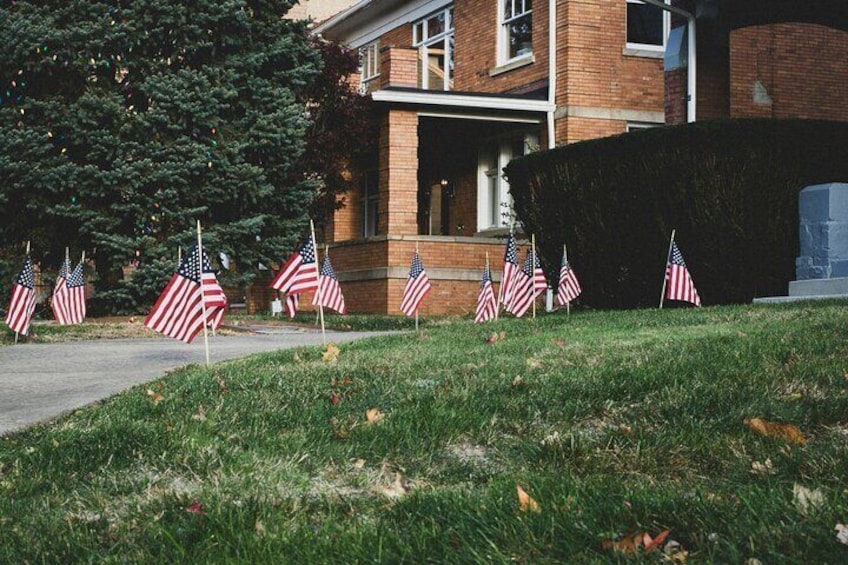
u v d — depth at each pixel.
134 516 3.84
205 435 5.20
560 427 5.20
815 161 13.79
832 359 6.30
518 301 13.54
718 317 10.19
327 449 4.90
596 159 14.61
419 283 12.98
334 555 3.26
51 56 16.61
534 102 19.88
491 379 6.57
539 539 3.23
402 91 19.30
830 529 3.09
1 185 16.66
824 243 13.12
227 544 3.39
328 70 20.25
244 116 18.08
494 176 21.80
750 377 5.82
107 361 10.25
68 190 16.89
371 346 9.79
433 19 24.67
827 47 19.45
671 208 13.74
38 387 8.11
